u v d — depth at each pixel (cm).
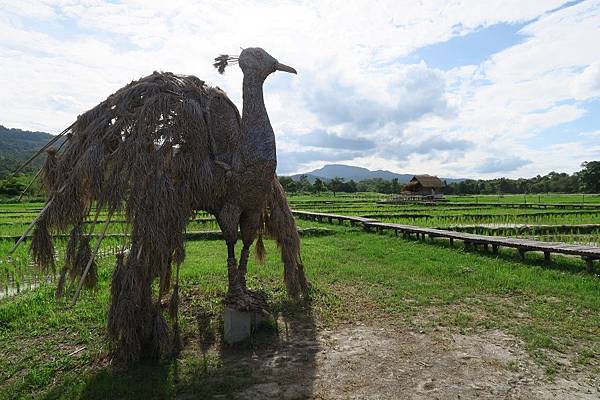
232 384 438
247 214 603
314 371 471
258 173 556
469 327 604
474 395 413
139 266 482
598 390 420
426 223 1950
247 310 559
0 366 491
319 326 617
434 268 957
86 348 544
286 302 726
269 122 571
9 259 1091
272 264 1010
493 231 1642
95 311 678
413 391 422
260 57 561
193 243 1396
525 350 521
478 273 905
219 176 557
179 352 529
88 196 504
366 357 506
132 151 494
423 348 531
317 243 1415
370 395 416
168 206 496
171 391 425
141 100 536
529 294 756
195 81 594
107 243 1305
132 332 483
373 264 1042
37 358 514
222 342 560
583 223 1845
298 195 7106
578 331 577
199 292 781
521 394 414
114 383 438
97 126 509
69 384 447
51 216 485
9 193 3659
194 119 535
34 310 681
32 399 419
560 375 453
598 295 728
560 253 956
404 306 700
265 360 504
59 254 1084
